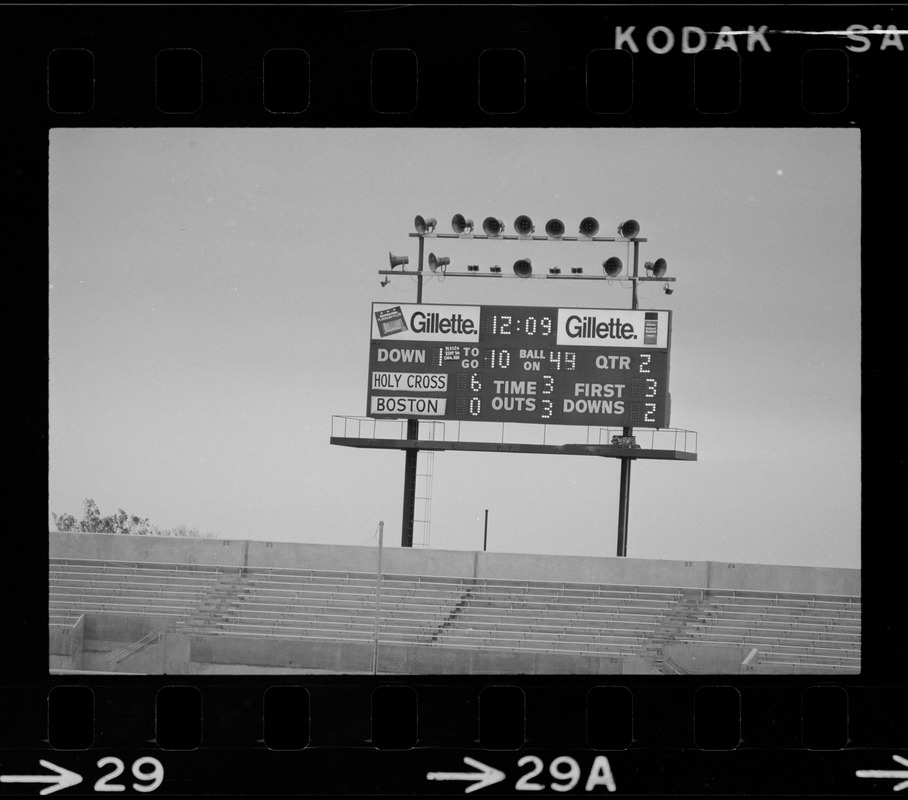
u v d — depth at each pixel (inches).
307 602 1090.1
